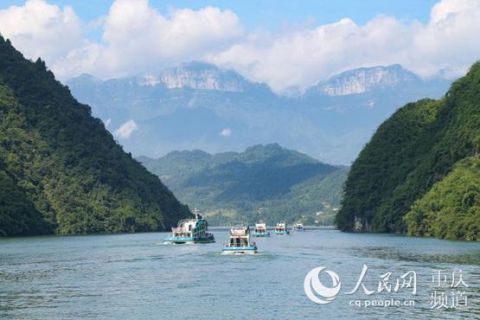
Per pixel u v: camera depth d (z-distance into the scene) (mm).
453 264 153375
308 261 171875
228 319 97375
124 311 102688
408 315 98250
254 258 184000
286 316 98875
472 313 99000
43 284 129375
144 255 195625
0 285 128125
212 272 148625
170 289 123125
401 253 188375
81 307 105750
